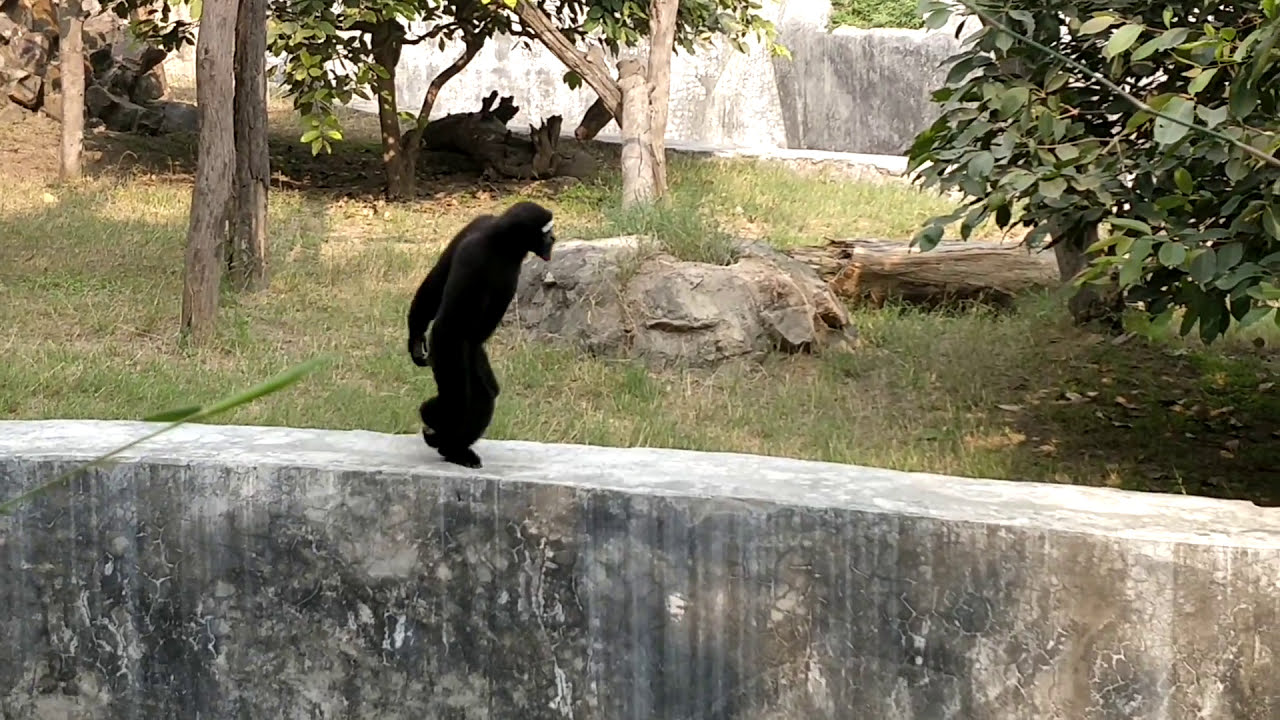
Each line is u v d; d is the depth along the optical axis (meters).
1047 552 4.19
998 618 4.27
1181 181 5.11
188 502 4.84
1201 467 7.31
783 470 4.84
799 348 9.20
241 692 4.93
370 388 8.03
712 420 7.80
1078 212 6.08
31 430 5.26
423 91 22.97
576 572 4.63
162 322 9.33
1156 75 7.05
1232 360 9.29
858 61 20.62
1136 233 5.67
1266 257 5.04
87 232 11.73
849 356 9.12
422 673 4.81
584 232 11.12
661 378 8.68
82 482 4.86
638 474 4.75
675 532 4.53
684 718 4.62
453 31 14.93
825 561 4.41
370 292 10.38
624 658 4.64
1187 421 8.09
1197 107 5.02
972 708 4.33
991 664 4.29
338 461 4.84
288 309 9.81
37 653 4.97
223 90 8.62
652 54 13.05
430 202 14.40
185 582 4.88
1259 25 5.13
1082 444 7.67
